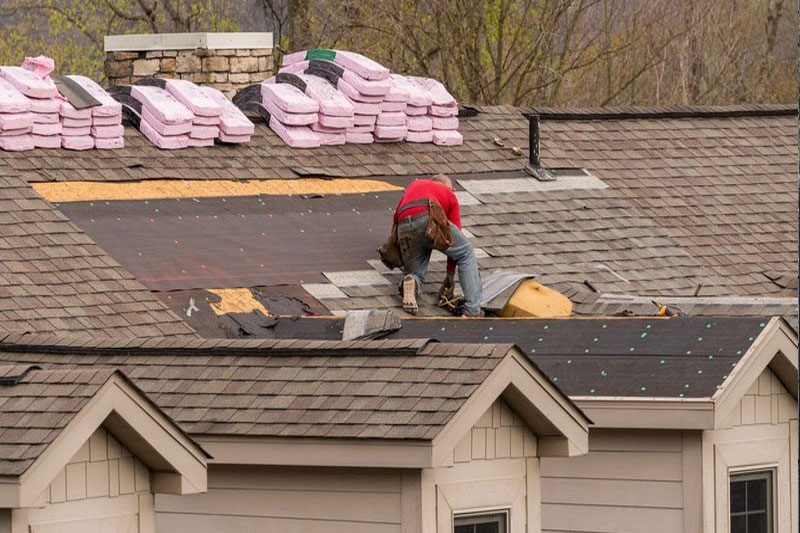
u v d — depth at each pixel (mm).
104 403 34062
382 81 77188
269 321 59188
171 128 70500
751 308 61438
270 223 67438
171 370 44625
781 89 157250
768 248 79750
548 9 130250
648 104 148875
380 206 71625
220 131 72688
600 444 49562
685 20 146375
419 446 38406
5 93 66438
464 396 39031
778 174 87562
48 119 67312
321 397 41094
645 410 47844
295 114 74688
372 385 40875
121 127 69625
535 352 52312
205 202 67625
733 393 47656
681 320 52031
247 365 43875
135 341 47000
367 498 40750
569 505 50000
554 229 74375
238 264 63188
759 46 157375
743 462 49688
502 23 129500
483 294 63281
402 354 41750
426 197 63781
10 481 31953
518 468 42875
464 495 41312
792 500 51375
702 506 47969
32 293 55844
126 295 58000
